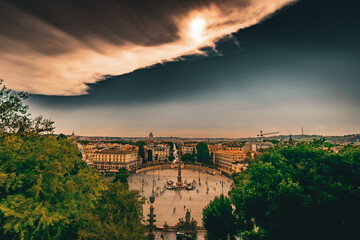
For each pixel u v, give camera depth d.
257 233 21.73
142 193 79.25
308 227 17.94
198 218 51.88
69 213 14.18
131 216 22.20
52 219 12.41
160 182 102.75
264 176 21.64
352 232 16.44
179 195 77.06
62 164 17.05
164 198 72.56
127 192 23.50
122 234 18.45
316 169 19.39
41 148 17.45
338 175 18.47
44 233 13.18
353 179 18.09
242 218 30.02
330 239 17.11
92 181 19.27
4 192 13.68
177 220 50.12
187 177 118.88
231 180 110.75
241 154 139.75
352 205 16.30
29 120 25.08
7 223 11.35
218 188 90.50
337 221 16.81
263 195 21.12
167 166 154.38
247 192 22.78
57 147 19.58
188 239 37.91
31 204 12.41
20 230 11.95
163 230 43.34
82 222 16.95
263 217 21.64
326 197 16.75
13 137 16.98
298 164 20.58
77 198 16.22
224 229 32.22
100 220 19.95
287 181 19.08
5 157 14.22
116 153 141.50
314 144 23.58
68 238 16.34
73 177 17.86
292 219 18.09
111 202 22.62
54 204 14.07
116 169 140.12
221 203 33.88
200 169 147.50
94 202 20.36
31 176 14.03
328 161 19.80
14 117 23.89
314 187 18.20
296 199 17.52
